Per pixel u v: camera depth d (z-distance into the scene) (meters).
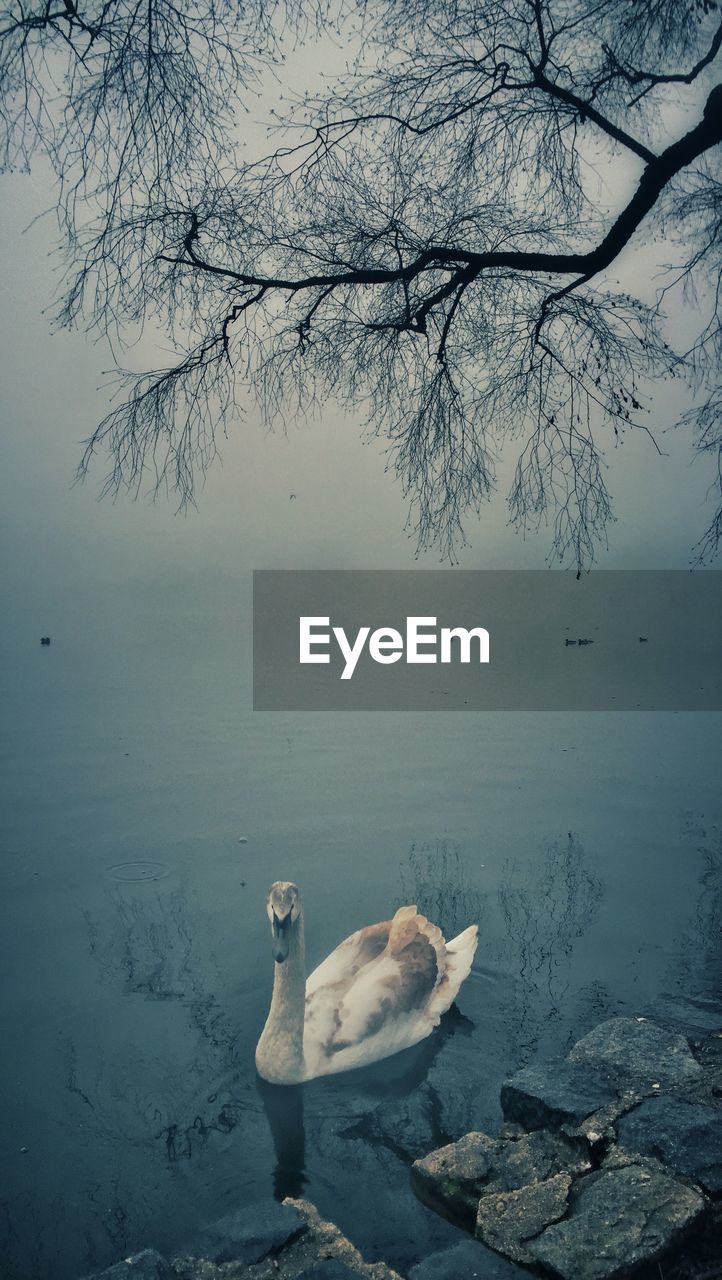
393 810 12.98
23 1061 6.88
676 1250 4.39
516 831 12.01
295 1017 6.74
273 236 5.81
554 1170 5.05
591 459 6.38
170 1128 6.15
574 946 8.58
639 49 5.85
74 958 8.45
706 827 12.00
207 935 8.93
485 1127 6.12
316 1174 5.63
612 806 13.06
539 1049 7.00
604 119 5.59
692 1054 6.00
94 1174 5.67
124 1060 6.90
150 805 13.22
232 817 12.63
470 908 9.51
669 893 9.77
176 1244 5.05
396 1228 5.01
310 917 9.44
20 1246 5.06
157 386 5.96
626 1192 4.66
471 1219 4.95
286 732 18.70
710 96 5.20
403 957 7.77
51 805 13.20
